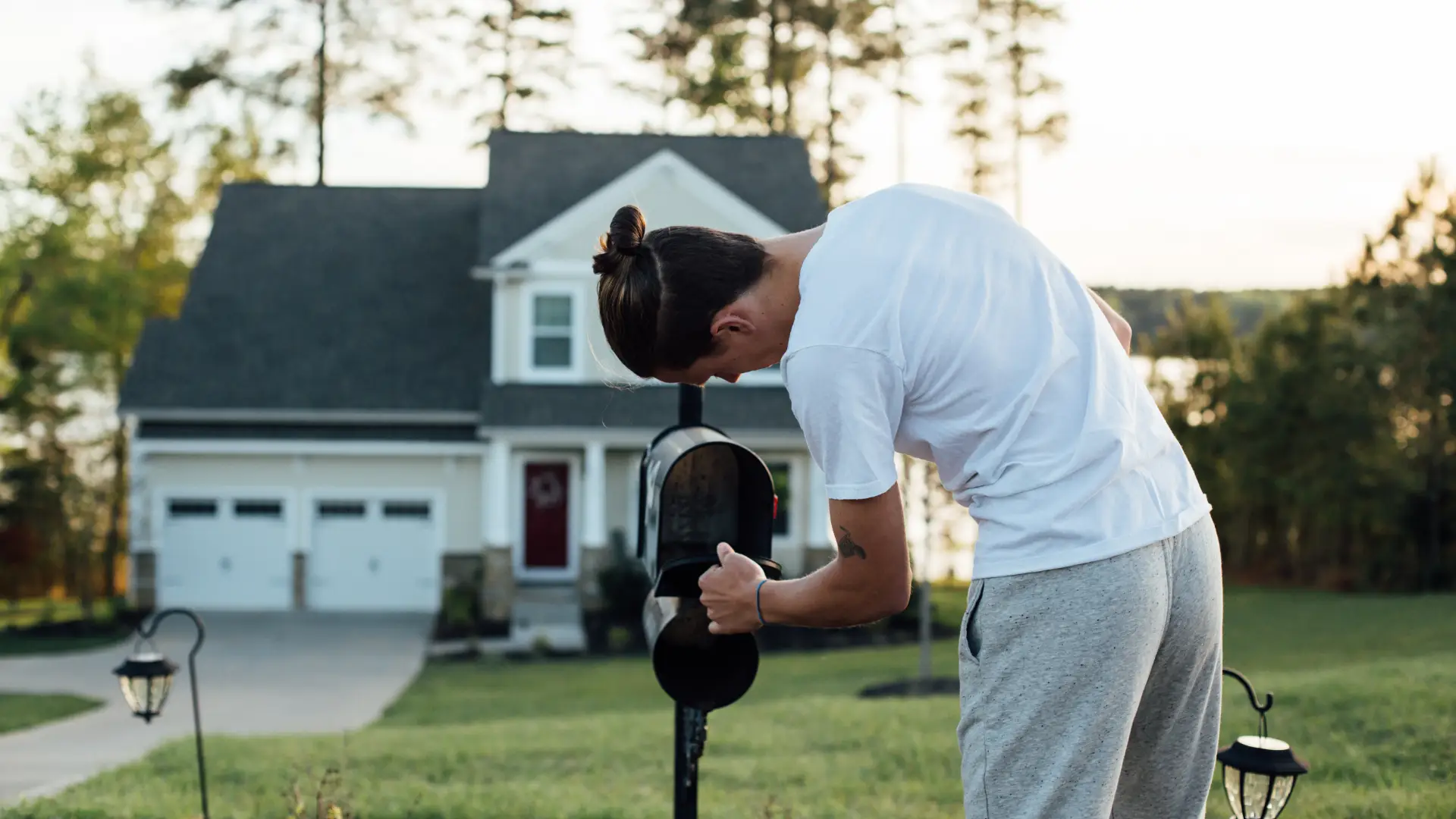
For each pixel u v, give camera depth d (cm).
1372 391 2331
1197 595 186
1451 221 2256
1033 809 177
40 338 2481
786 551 2161
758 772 686
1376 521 2320
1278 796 304
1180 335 2755
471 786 668
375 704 1459
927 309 179
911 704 980
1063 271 192
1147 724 195
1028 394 179
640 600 2045
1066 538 176
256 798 639
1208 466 2728
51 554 2697
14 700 1476
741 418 2114
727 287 194
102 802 624
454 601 2094
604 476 2181
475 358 2273
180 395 2166
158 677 499
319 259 2403
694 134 2408
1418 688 735
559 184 2269
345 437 2183
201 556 2183
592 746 809
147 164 2923
